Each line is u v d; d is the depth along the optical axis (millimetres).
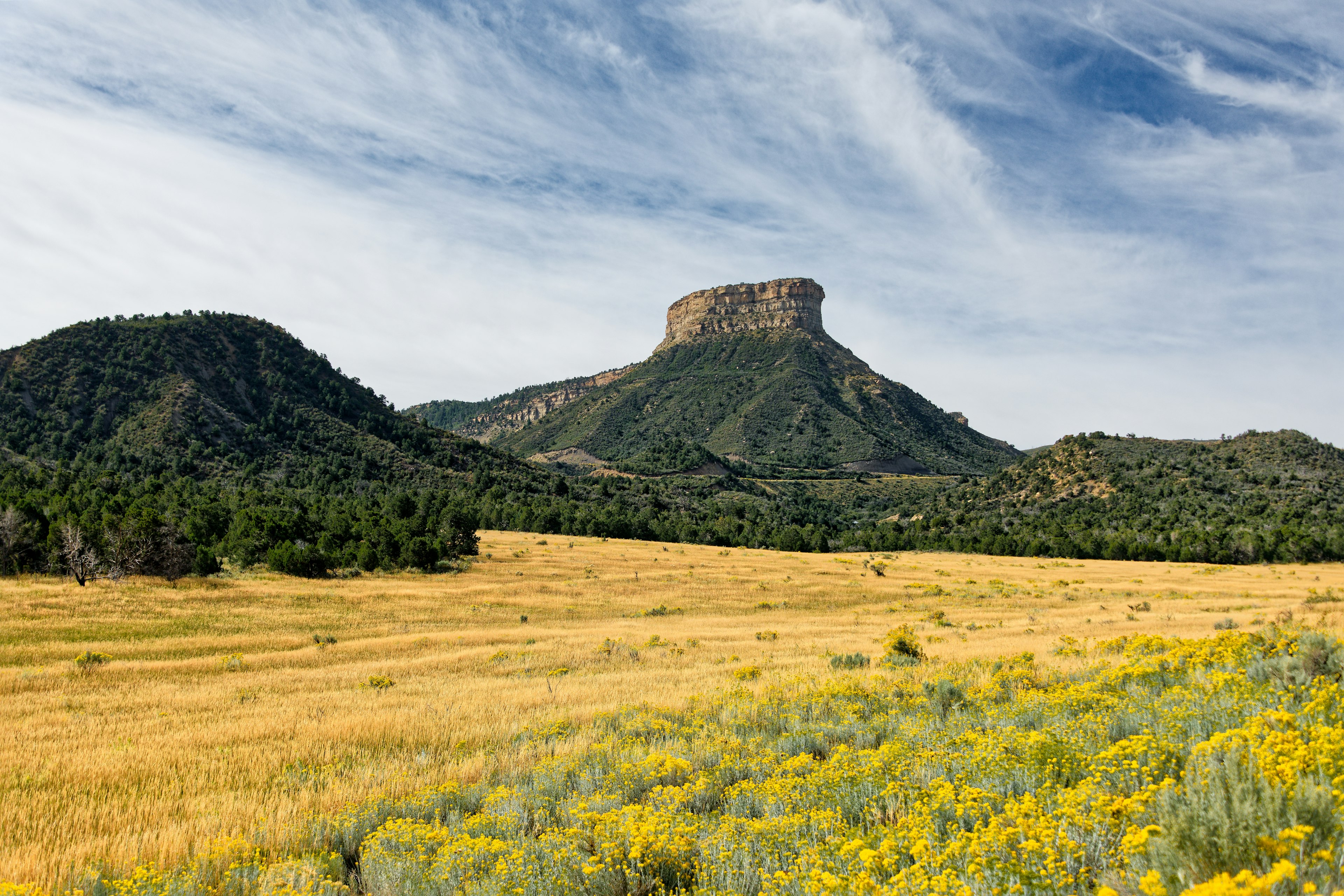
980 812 5582
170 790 10398
